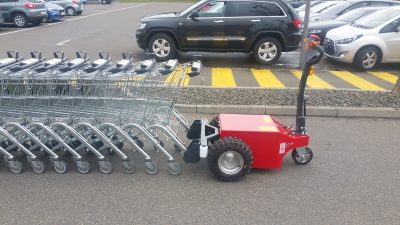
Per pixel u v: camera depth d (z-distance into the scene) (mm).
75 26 19875
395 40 10586
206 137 4512
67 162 4793
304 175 4590
